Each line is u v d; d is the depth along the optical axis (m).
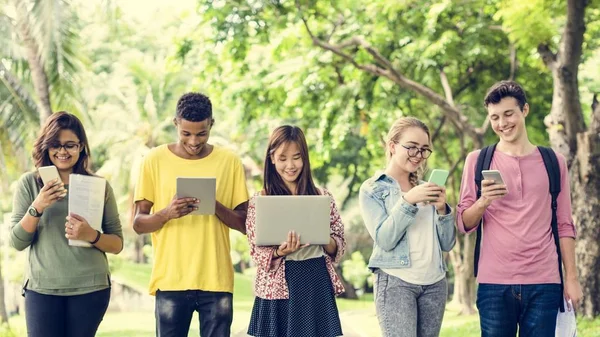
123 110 30.44
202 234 5.24
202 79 15.92
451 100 14.99
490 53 14.82
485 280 5.12
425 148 5.02
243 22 13.88
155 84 31.98
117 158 29.89
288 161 5.04
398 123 5.10
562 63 11.64
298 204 4.85
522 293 5.05
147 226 5.06
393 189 5.10
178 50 15.13
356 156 24.05
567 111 11.82
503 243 5.07
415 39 14.55
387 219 4.91
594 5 11.35
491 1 14.27
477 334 12.62
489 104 5.18
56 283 5.11
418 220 5.01
